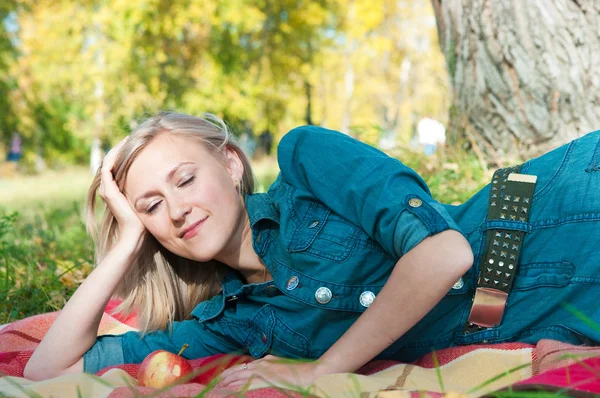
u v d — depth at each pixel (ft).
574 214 7.23
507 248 7.46
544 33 15.48
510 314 7.54
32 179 75.92
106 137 71.67
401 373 7.27
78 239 17.48
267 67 71.46
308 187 8.04
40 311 11.96
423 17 96.73
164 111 8.72
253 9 59.21
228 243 8.34
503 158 16.10
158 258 9.16
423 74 94.32
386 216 7.14
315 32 73.05
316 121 103.81
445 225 6.82
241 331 8.63
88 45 66.33
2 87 79.87
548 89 15.60
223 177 8.15
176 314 9.49
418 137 19.19
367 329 6.95
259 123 76.33
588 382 5.30
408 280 6.77
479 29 16.44
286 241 7.90
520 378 6.74
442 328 7.84
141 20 56.24
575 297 7.20
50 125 86.99
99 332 10.15
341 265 7.64
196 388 6.27
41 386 6.85
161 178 7.95
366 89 107.45
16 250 15.62
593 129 15.34
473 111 16.89
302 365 7.18
